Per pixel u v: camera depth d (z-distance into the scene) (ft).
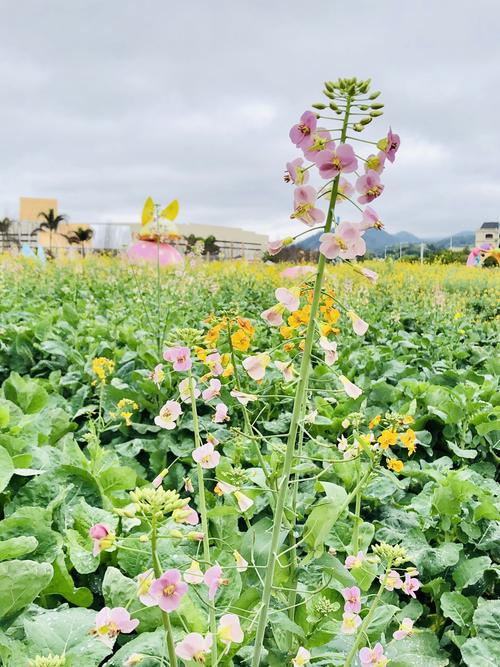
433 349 6.68
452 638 1.91
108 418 3.82
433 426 3.78
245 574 1.71
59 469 2.10
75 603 1.79
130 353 4.74
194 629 1.39
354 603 1.29
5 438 2.33
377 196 1.14
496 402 4.21
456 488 2.42
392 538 2.35
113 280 11.24
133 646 1.37
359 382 4.34
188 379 1.42
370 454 1.67
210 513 1.94
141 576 0.95
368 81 1.11
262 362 1.26
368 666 1.21
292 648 1.57
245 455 3.04
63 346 5.25
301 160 1.17
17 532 1.74
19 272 12.73
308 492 2.70
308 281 1.28
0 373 5.17
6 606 1.40
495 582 2.28
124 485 2.43
